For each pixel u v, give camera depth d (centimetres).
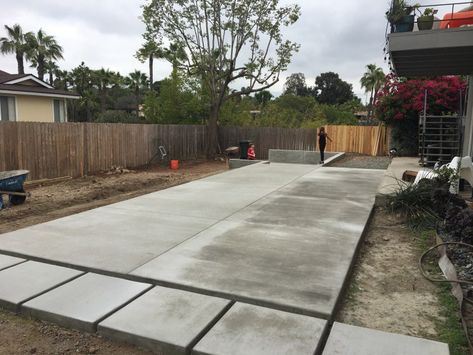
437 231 553
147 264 416
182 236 516
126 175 1364
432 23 841
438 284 397
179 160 1942
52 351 290
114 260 427
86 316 315
